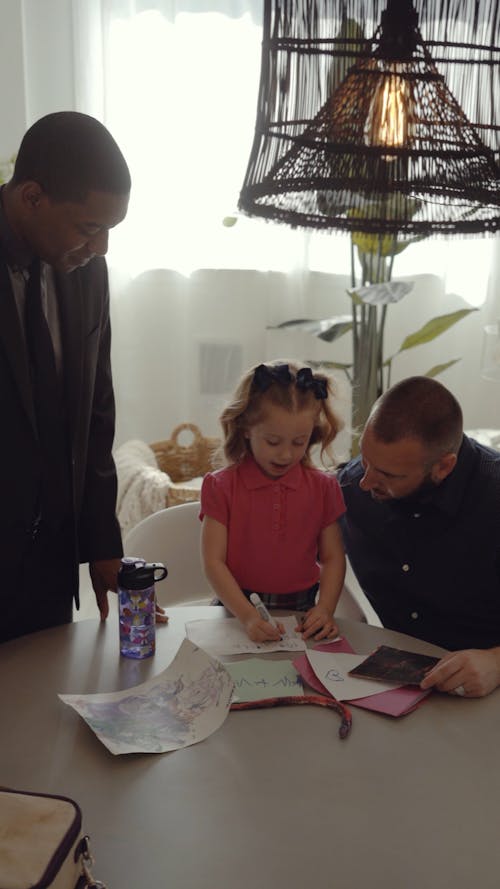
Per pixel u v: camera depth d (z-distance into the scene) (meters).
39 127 1.19
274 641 1.32
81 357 1.39
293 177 1.26
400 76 1.19
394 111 1.20
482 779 0.97
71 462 1.38
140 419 3.66
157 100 3.41
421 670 1.20
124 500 2.86
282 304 3.65
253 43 3.41
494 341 3.06
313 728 1.07
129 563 1.23
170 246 3.53
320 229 1.41
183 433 3.71
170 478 3.30
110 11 3.28
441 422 1.36
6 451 1.27
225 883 0.79
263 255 3.60
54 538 1.41
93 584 1.52
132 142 3.42
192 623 1.38
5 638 1.41
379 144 1.21
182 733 1.04
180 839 0.85
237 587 1.44
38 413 1.32
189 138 3.46
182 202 3.50
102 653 1.26
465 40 1.19
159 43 3.36
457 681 1.15
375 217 1.41
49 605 1.45
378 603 1.61
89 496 1.49
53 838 0.72
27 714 1.08
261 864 0.82
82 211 1.20
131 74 3.36
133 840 0.85
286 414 1.43
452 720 1.10
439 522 1.48
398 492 1.41
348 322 3.03
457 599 1.52
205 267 3.58
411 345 3.03
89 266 1.44
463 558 1.48
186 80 3.41
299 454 1.49
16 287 1.28
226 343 3.65
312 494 1.52
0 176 3.19
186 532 1.83
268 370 1.46
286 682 1.19
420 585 1.53
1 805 0.75
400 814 0.90
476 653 1.19
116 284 3.52
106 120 3.37
